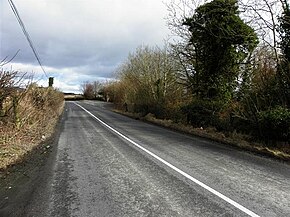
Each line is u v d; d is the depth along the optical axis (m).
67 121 23.31
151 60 31.09
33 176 7.11
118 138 14.05
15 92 11.34
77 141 12.98
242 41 17.94
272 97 12.89
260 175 7.35
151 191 5.90
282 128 11.11
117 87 50.47
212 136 14.55
